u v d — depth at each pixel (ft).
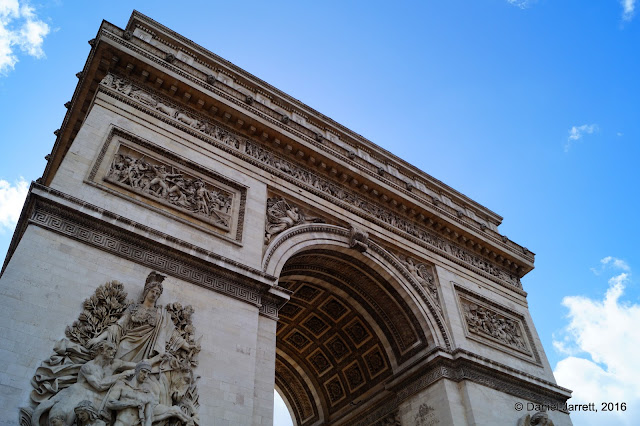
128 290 88.38
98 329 80.43
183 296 94.22
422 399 133.80
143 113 116.88
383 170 160.97
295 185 136.15
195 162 117.70
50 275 81.56
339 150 153.48
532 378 144.77
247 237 113.70
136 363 78.79
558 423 141.90
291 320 162.61
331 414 165.07
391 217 156.97
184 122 124.47
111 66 118.32
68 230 87.81
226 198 118.32
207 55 146.10
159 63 123.44
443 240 167.94
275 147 139.74
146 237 94.94
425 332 139.44
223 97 131.95
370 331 153.89
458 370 133.18
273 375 98.63
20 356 71.92
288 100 157.89
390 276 142.00
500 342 152.46
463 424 123.75
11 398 68.18
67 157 97.55
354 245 137.18
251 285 104.73
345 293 150.82
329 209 139.54
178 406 80.02
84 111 125.39
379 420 145.89
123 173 104.32
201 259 99.60
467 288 158.10
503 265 181.27
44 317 77.15
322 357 168.45
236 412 86.94
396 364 146.41
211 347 91.20
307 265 141.59
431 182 182.80
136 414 72.95
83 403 67.77
